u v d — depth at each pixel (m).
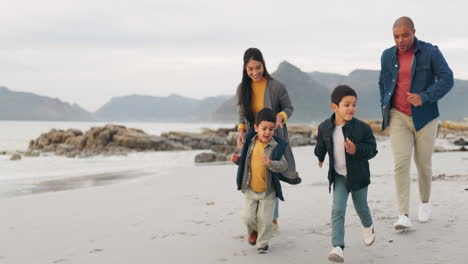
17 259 3.59
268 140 3.61
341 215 3.24
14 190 9.56
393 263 3.12
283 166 3.52
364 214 3.46
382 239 3.78
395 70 4.26
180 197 6.96
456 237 3.65
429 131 4.15
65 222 5.11
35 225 4.95
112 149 31.78
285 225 4.53
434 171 8.66
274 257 3.42
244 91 4.19
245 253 3.57
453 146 20.97
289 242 3.86
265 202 3.60
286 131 4.12
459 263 3.01
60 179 11.94
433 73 4.13
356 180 3.28
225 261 3.36
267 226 3.55
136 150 32.78
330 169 3.40
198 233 4.33
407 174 4.08
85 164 19.78
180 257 3.51
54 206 6.34
